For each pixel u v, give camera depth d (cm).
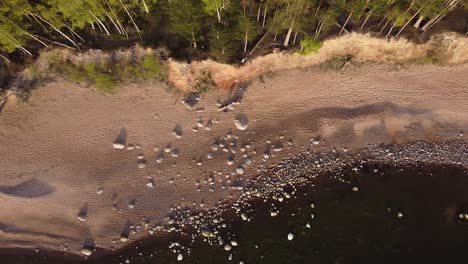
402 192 3650
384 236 3494
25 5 3297
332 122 3866
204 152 3812
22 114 3850
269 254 3478
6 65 3806
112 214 3694
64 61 3797
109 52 3744
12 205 3712
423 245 3456
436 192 3647
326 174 3728
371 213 3575
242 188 3697
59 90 3884
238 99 3906
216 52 3728
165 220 3656
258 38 3834
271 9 3806
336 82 3900
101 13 3534
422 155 3781
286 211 3606
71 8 3297
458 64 3906
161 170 3784
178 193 3725
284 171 3738
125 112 3909
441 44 3797
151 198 3725
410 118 3897
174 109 3903
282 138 3831
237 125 3847
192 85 3884
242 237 3547
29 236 3678
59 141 3853
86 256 3606
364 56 3884
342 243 3481
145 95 3912
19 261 3631
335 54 3906
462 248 3438
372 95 3912
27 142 3841
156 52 3734
